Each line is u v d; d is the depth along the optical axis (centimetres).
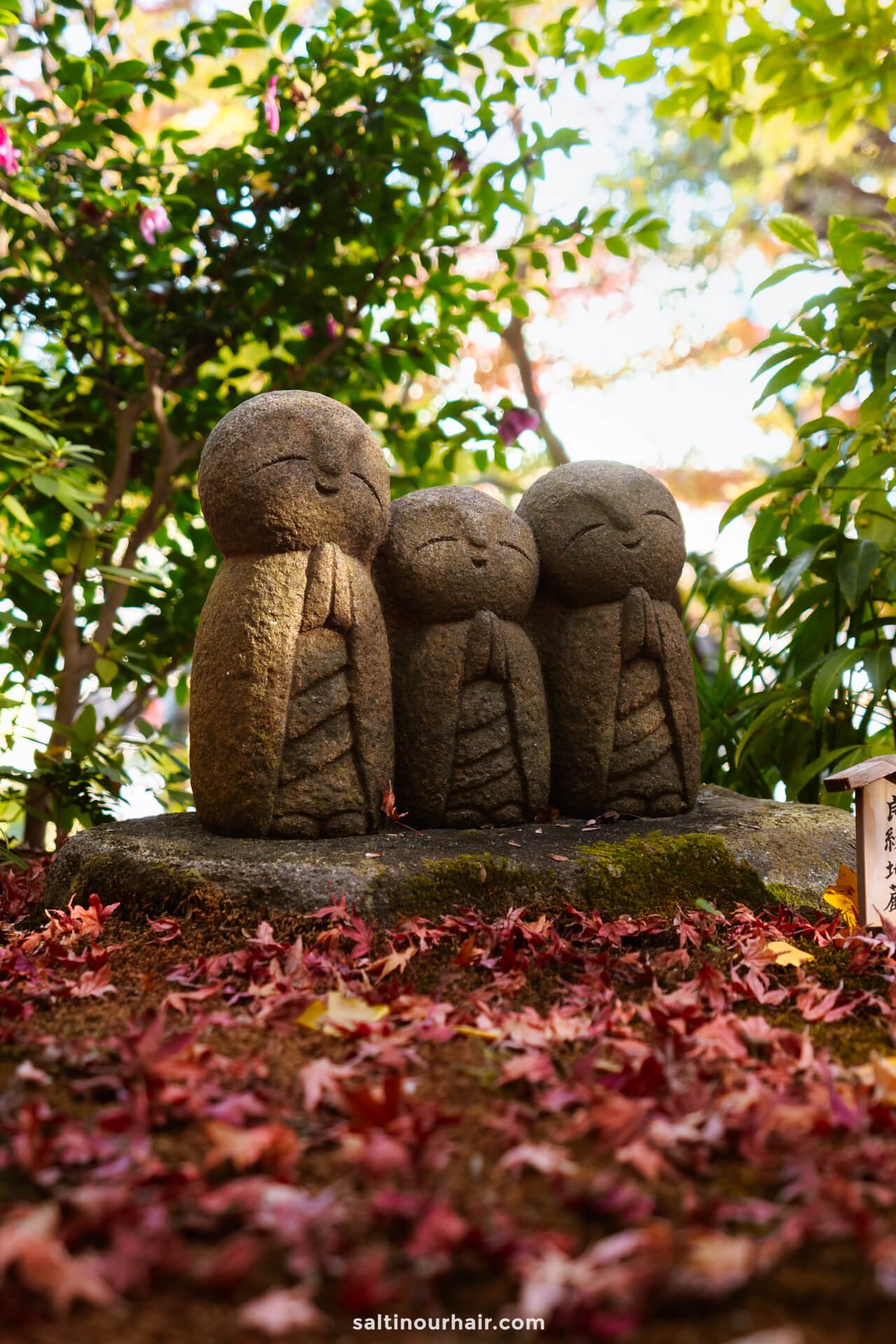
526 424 462
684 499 1033
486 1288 127
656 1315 122
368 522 304
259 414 295
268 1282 127
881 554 406
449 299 470
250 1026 208
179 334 448
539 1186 149
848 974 253
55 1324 120
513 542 325
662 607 341
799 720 426
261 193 448
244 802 290
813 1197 141
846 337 420
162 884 276
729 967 252
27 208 405
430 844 292
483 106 435
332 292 484
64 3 417
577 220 444
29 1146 150
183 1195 143
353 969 240
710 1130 160
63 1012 217
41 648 461
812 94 474
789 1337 114
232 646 290
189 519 500
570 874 286
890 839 278
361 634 299
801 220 429
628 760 333
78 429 482
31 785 419
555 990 234
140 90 698
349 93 434
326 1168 153
